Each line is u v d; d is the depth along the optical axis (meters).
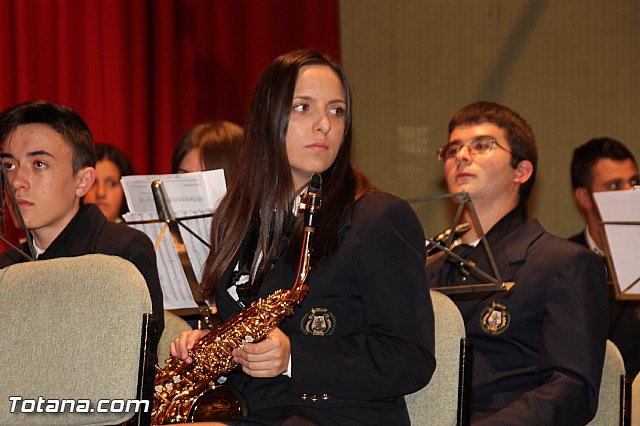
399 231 5.62
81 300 4.57
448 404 5.86
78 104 12.27
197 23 13.05
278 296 5.48
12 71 11.87
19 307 4.66
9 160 6.59
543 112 13.34
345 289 5.55
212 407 5.48
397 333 5.40
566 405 6.35
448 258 7.59
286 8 13.34
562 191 13.21
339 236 5.62
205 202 6.72
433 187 13.77
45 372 4.56
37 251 6.89
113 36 12.32
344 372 5.26
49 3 12.10
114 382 4.47
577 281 6.91
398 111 14.00
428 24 13.88
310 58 5.97
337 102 5.91
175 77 12.78
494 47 13.59
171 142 12.70
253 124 5.98
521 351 7.02
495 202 7.68
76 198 6.89
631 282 7.27
